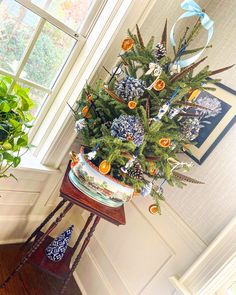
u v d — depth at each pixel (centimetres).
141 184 119
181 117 119
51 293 158
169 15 144
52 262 148
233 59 140
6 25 116
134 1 124
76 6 128
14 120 101
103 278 167
